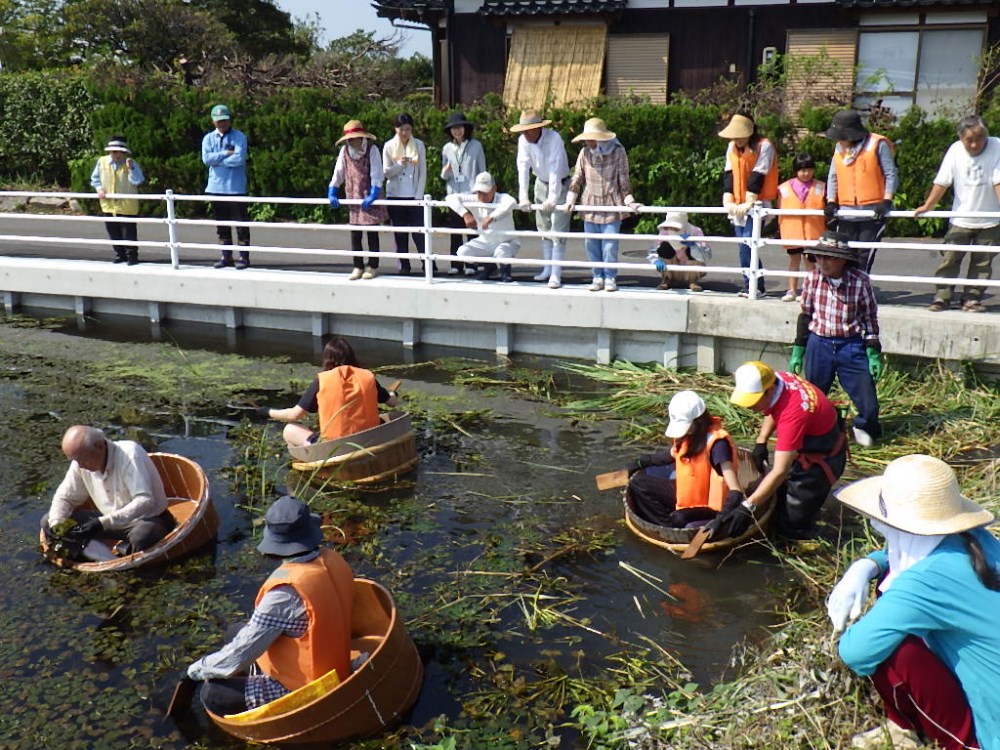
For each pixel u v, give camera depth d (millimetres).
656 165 14711
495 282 10461
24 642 5180
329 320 10969
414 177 10781
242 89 17719
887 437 7422
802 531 6062
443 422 8320
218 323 11523
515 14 18391
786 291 9758
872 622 3557
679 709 4406
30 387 9398
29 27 24547
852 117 8250
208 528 6230
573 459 7488
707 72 18219
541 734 4375
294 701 4207
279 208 16594
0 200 18594
